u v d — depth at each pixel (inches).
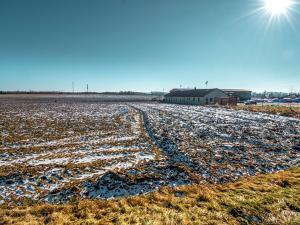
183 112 1876.2
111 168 522.0
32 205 358.3
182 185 429.4
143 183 435.8
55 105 2731.3
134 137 873.5
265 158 596.1
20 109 2118.6
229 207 319.3
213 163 550.6
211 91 3157.0
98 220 293.4
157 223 277.6
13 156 624.1
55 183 441.7
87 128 1080.2
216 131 971.9
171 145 723.4
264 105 2655.0
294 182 419.8
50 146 735.7
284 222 279.3
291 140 810.8
